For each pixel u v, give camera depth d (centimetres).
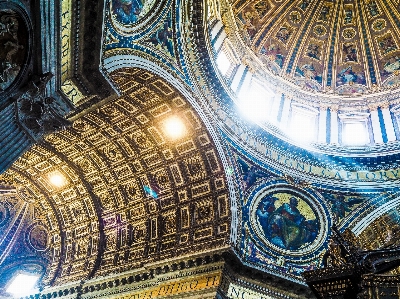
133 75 1614
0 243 2245
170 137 1923
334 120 2708
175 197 2025
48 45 1080
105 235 2155
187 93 1795
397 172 2223
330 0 3031
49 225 2297
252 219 1961
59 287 2039
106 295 1922
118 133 1906
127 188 2097
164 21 1697
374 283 1156
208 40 1959
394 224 2127
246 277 1780
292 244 1988
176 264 1812
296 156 2273
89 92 1271
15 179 2183
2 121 1008
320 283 1043
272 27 2948
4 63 1001
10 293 2183
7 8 972
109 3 1242
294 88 2836
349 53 3025
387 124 2592
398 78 2853
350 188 2181
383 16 3009
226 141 1998
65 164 2058
